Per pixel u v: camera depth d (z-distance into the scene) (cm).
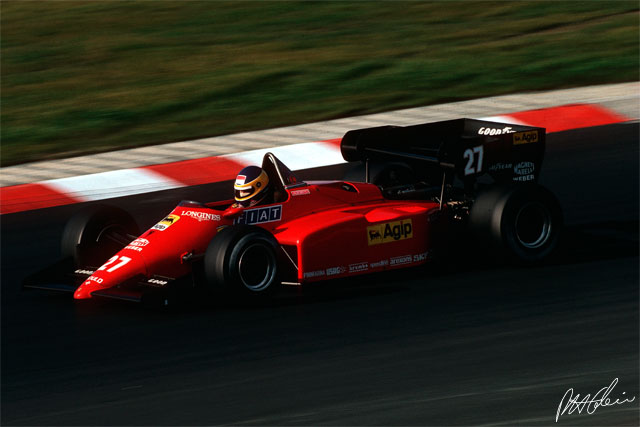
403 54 7075
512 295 2814
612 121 5159
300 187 3020
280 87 6341
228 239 2653
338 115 5594
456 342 2455
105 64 7238
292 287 2947
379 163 3453
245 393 2166
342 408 2066
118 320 2691
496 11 8412
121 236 3041
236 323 2625
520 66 6550
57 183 4438
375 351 2403
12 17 9150
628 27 7519
